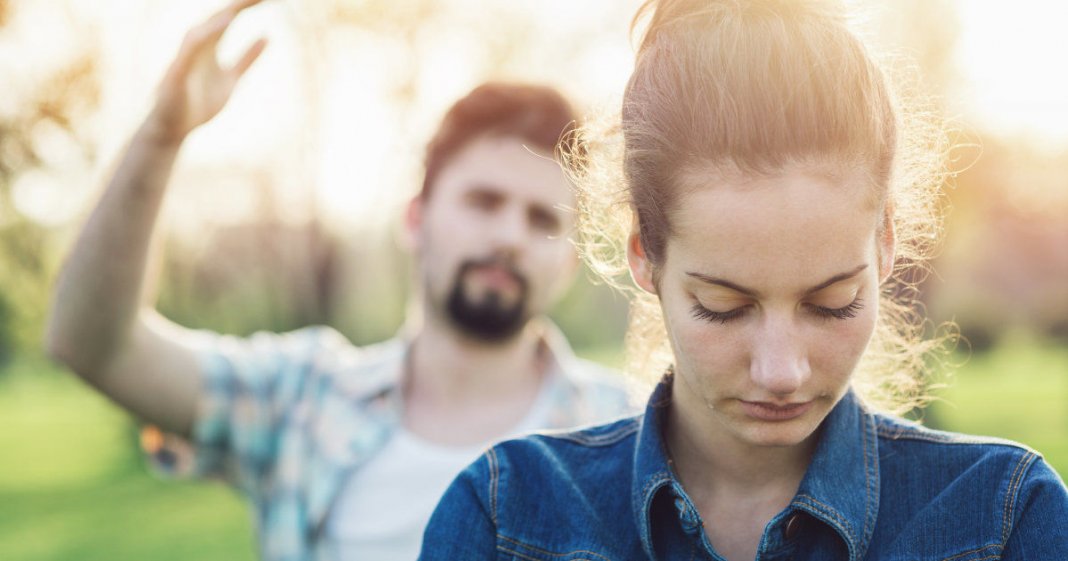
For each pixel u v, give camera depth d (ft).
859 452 4.25
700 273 3.63
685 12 4.05
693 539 4.21
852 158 3.56
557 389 8.46
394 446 8.28
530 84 8.41
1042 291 71.41
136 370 8.20
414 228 9.10
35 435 44.27
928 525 4.08
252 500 8.73
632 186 4.05
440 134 8.43
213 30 7.10
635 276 4.21
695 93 3.70
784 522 4.10
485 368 8.35
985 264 69.87
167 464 8.72
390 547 8.03
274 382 8.70
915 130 4.60
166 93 7.25
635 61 4.30
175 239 41.57
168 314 41.45
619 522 4.43
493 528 4.53
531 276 8.13
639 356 5.38
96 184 7.99
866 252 3.61
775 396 3.64
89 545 24.16
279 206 41.55
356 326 40.96
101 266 7.72
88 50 33.40
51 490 31.68
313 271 41.50
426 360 8.46
